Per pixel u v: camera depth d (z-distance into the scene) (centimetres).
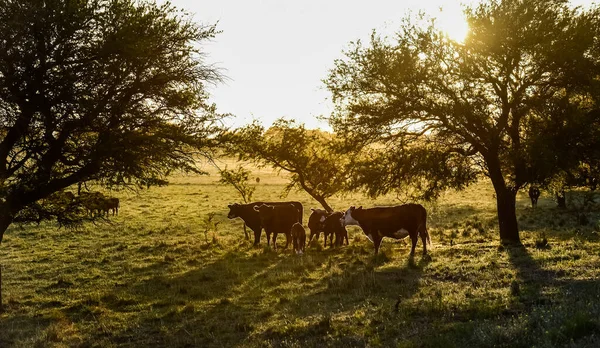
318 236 2631
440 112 1977
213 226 3231
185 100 1406
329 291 1436
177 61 1404
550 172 1808
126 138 1273
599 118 1759
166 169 1431
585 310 899
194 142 1371
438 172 2009
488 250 1898
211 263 2036
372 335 993
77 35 1241
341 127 2153
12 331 1213
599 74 1805
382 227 1967
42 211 1343
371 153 2211
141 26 1300
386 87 2055
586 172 2027
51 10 1163
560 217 2969
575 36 1828
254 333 1102
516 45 1855
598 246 1762
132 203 4828
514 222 2088
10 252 2439
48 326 1245
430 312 1101
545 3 1936
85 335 1174
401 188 2217
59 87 1234
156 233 2970
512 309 1057
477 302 1134
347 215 2009
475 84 1975
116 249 2448
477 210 3784
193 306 1347
